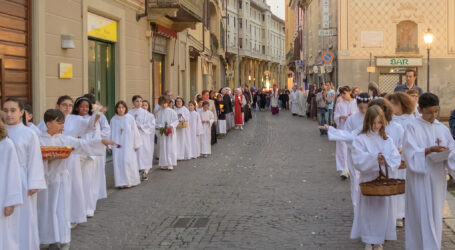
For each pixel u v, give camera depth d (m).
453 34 28.81
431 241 5.24
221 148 16.47
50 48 10.67
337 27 29.17
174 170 12.12
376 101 6.36
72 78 11.67
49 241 6.04
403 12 28.78
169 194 9.32
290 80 72.25
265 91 48.69
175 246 6.27
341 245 6.15
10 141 4.96
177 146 13.73
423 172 5.19
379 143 5.82
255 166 12.45
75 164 7.00
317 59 35.91
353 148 5.83
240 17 77.00
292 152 15.00
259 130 22.95
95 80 13.41
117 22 14.37
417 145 5.32
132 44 15.36
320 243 6.24
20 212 5.33
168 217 7.68
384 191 5.40
